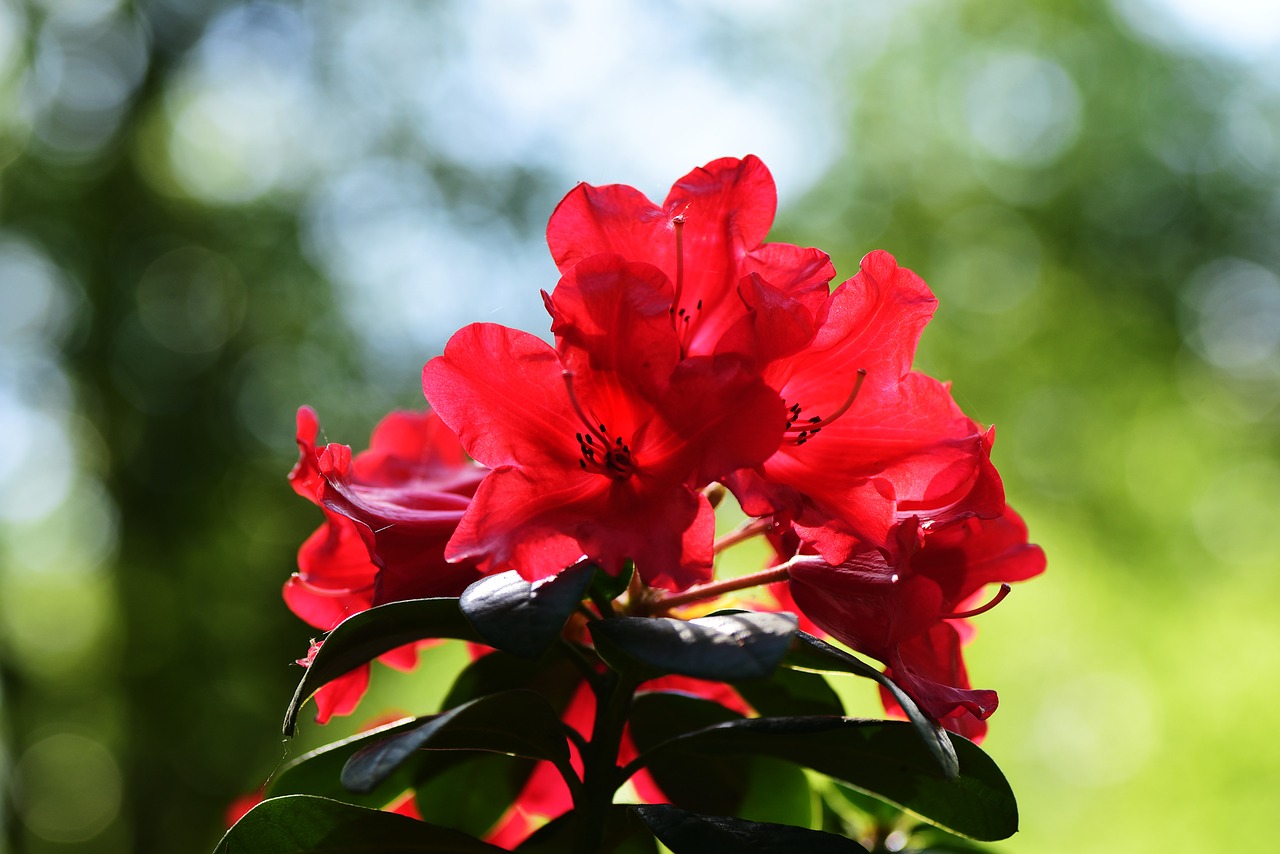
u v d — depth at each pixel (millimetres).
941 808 1367
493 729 1249
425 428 1691
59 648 11773
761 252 1272
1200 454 12719
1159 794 11102
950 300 12984
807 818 1592
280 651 9727
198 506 10094
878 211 13352
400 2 12570
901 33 13617
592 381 1190
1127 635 12148
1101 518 12312
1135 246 12852
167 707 9555
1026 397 12766
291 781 1454
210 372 10602
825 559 1264
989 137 13414
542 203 12320
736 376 1125
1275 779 10578
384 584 1271
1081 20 13211
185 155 11680
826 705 1545
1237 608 11945
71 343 10539
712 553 1141
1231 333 12719
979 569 1362
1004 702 11508
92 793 10773
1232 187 12734
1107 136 13008
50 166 10922
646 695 1511
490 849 1266
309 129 12305
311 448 1369
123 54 11141
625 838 1295
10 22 11289
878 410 1311
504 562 1140
